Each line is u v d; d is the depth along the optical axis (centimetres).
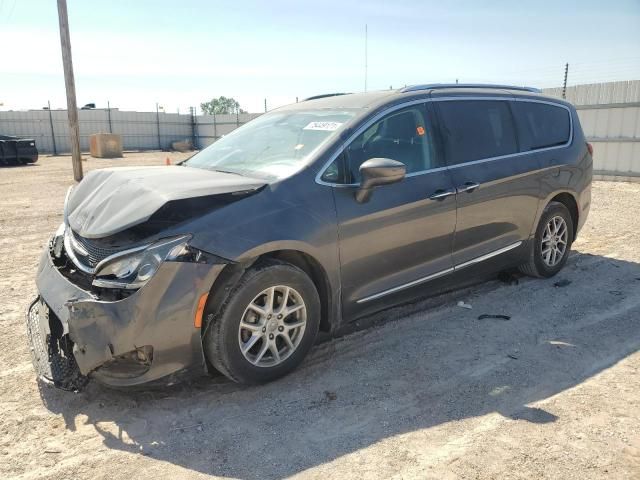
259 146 421
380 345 408
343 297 376
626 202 1090
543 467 265
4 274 608
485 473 261
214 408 324
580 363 375
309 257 353
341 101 440
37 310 382
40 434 299
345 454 279
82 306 299
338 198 365
